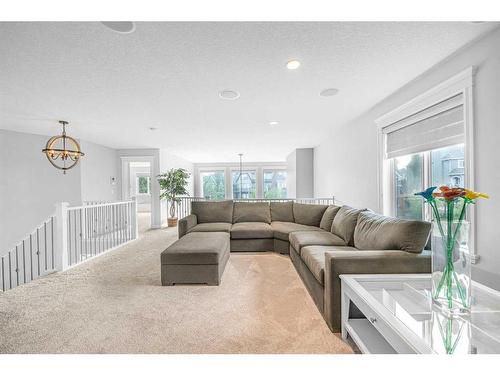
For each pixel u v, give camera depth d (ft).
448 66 6.51
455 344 3.21
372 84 8.13
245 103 9.86
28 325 5.92
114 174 20.81
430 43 5.76
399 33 5.38
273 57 6.34
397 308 4.05
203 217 14.33
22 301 7.20
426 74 7.32
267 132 15.19
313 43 5.72
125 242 14.96
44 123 12.65
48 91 8.40
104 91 8.46
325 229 11.66
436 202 4.16
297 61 6.55
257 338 5.39
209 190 31.94
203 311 6.57
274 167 31.63
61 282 8.66
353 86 8.29
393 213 9.79
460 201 3.95
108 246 14.29
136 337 5.43
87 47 5.77
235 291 7.85
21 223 15.02
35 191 15.49
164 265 8.32
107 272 9.73
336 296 5.58
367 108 10.73
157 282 8.66
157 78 7.50
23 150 15.10
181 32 5.24
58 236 9.99
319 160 19.79
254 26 5.07
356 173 12.48
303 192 21.65
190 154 24.86
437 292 4.03
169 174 20.95
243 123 12.99
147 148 20.98
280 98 9.34
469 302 3.87
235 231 12.51
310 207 13.75
